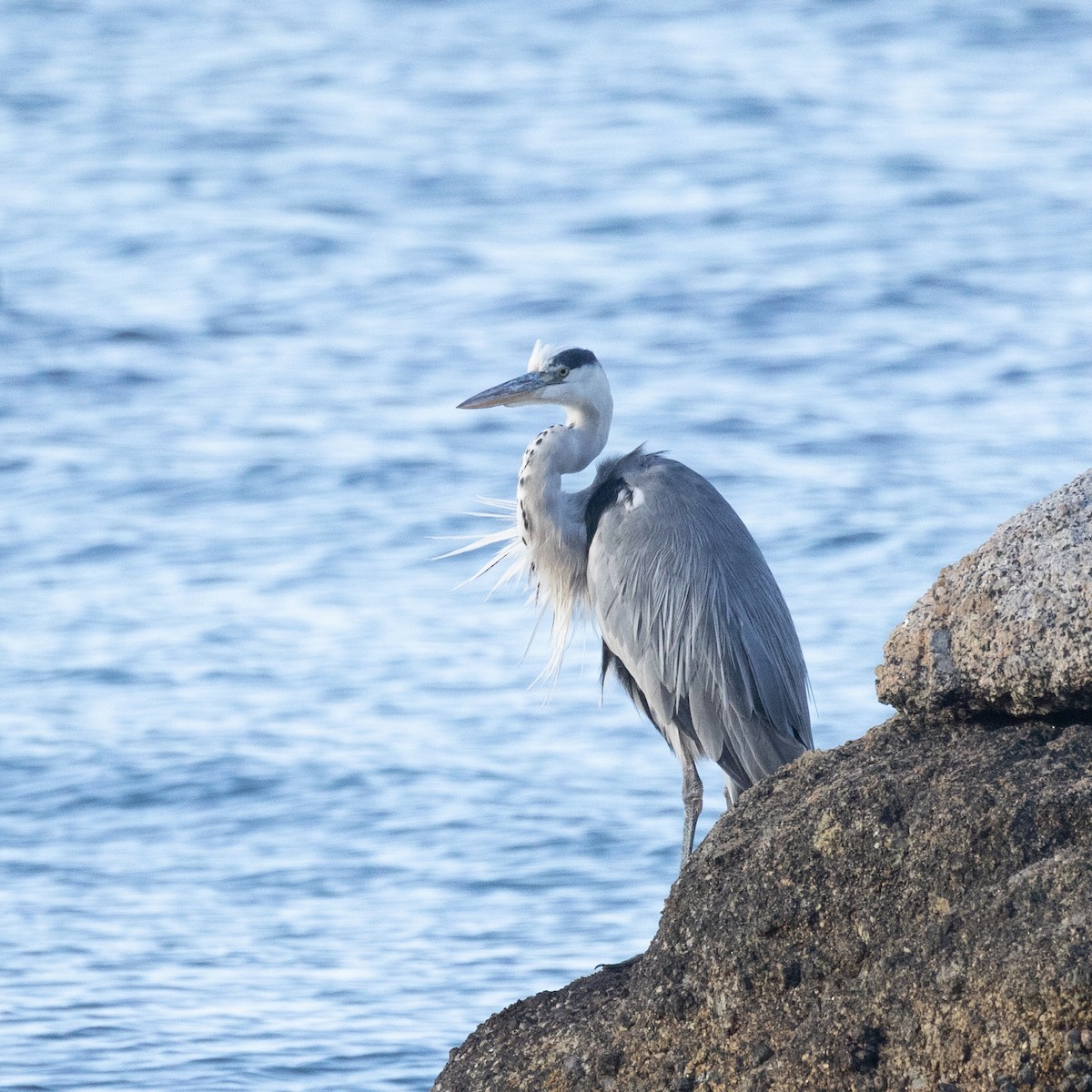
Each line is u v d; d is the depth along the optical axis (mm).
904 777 6160
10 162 43188
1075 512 6168
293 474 24078
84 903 11656
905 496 20703
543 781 13734
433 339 30578
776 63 50156
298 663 17156
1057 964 5391
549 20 57000
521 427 26094
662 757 14281
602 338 29812
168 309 32688
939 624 6250
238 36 56562
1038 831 5805
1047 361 26734
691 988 6340
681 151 42219
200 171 42344
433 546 21172
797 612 16984
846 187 38469
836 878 6121
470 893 11445
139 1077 8781
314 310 32469
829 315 30203
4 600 19688
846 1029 5863
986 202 36750
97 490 23688
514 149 43250
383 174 41656
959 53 50094
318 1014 9602
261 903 11516
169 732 15242
